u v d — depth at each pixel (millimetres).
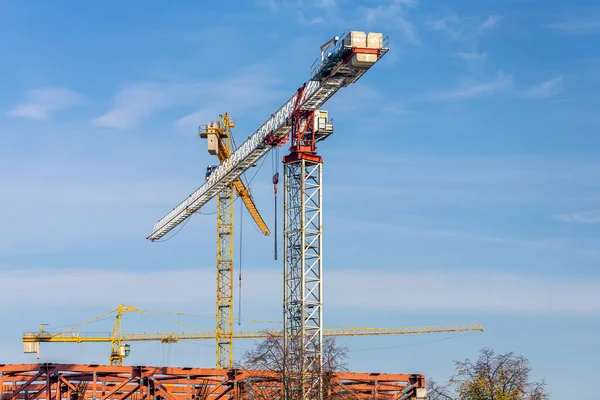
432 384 132000
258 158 172250
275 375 121688
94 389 115812
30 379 115562
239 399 121000
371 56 126938
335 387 127188
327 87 135875
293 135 142000
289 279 137625
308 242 138000
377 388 132250
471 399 120375
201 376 121812
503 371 121688
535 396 121562
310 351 125500
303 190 138500
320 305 136125
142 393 118688
